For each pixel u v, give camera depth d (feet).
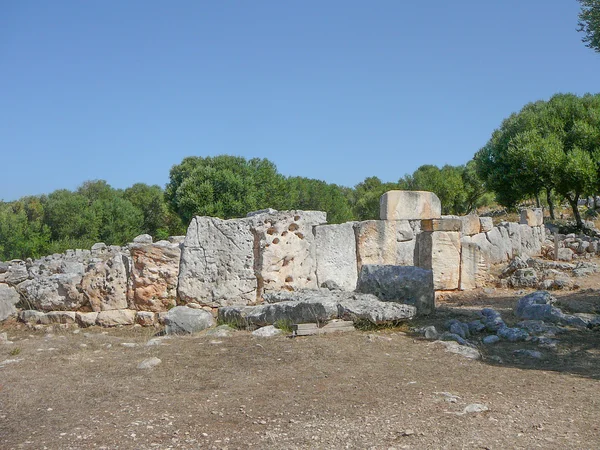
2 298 39.55
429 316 34.19
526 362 25.31
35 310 39.52
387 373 22.72
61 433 16.10
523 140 86.38
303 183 137.80
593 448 14.80
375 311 30.81
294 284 39.55
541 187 88.22
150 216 161.17
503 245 59.36
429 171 151.84
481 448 14.80
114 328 36.63
